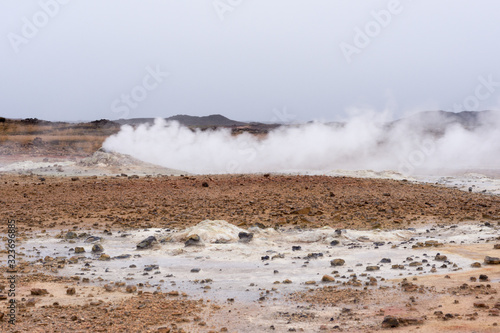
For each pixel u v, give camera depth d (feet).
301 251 52.49
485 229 61.67
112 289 38.24
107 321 30.35
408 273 41.81
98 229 65.98
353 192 96.58
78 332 28.27
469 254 48.01
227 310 33.27
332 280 40.14
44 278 41.73
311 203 85.71
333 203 86.53
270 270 44.83
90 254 52.08
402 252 50.72
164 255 51.03
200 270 45.01
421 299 33.99
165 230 63.77
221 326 29.99
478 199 95.50
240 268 45.75
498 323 27.40
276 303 34.73
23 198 88.58
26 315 31.32
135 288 38.34
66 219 72.84
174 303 34.71
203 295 37.17
